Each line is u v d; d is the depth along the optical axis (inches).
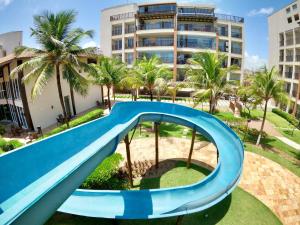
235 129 959.0
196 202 321.7
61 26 661.3
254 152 709.9
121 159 518.9
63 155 315.0
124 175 551.8
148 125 1004.6
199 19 1738.4
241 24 1856.5
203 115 625.6
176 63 1710.1
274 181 541.0
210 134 530.3
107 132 443.8
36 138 779.4
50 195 196.2
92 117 980.6
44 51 676.7
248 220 406.3
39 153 275.0
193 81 821.2
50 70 690.8
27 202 177.5
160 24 1786.4
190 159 596.4
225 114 1186.0
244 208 437.7
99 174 442.6
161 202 344.2
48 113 960.3
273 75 705.0
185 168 602.2
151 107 627.5
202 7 1760.6
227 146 528.4
